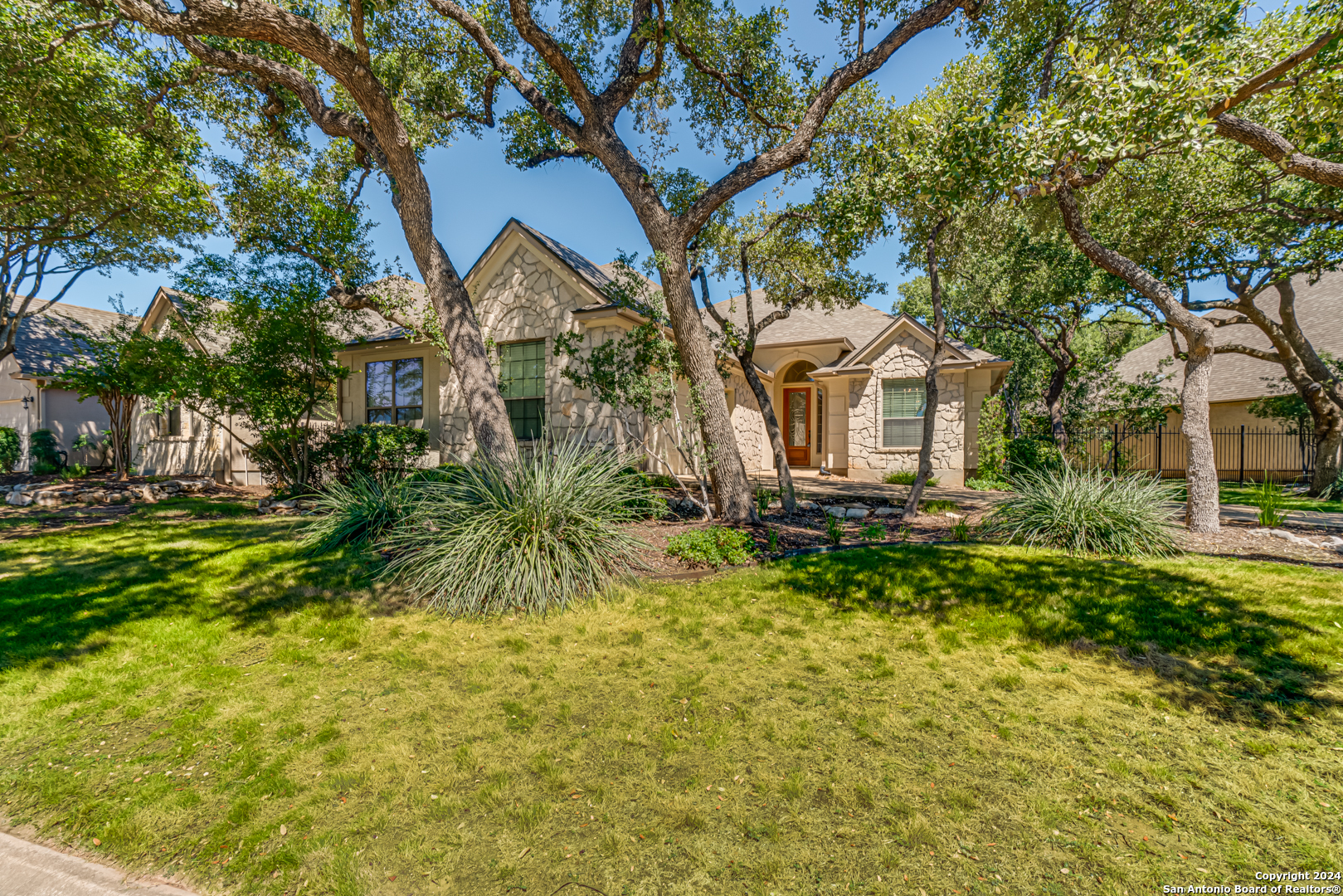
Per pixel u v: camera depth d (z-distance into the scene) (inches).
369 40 382.0
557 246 478.0
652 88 400.2
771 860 79.9
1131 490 268.5
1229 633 156.2
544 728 116.6
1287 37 218.5
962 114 259.3
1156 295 284.4
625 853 81.9
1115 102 207.3
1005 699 127.5
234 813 90.2
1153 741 109.7
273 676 140.7
